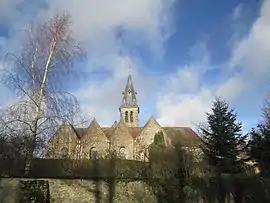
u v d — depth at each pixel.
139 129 56.72
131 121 74.44
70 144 23.33
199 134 43.44
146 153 36.56
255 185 23.48
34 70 20.89
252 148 27.53
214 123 31.92
